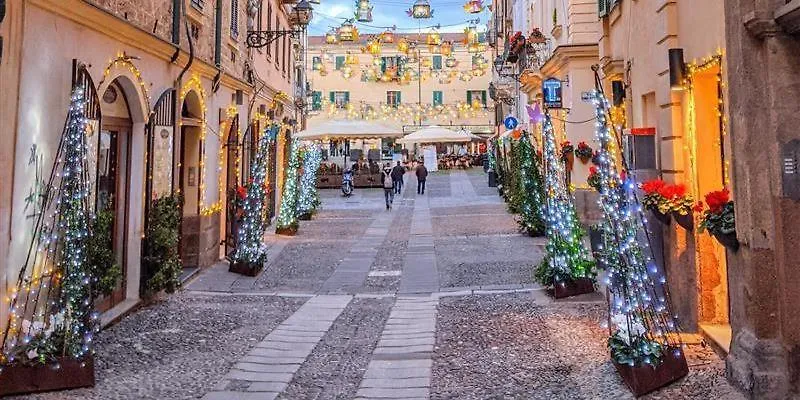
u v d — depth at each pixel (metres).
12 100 5.55
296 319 8.03
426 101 50.34
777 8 4.60
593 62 16.20
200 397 5.23
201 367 6.04
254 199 11.49
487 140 46.97
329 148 48.47
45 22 6.04
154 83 8.91
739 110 4.91
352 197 28.75
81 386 5.38
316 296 9.55
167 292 9.30
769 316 4.74
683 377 5.19
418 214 21.22
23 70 5.70
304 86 35.50
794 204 4.65
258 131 15.91
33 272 5.83
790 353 4.60
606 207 6.23
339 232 16.84
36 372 5.25
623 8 9.37
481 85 50.44
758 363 4.70
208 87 11.61
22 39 5.66
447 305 8.55
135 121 8.56
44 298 6.07
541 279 9.00
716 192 5.33
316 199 21.11
